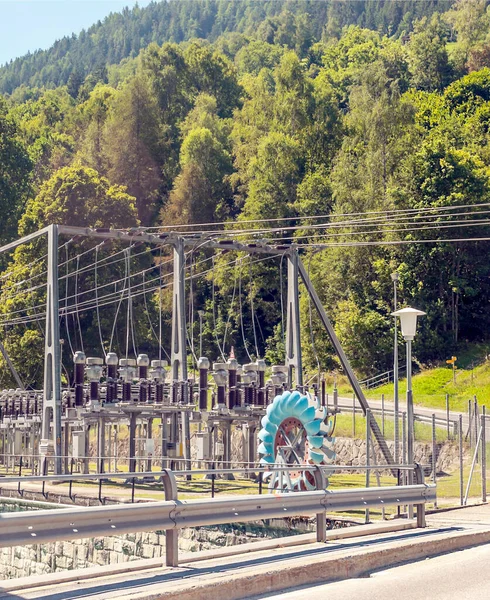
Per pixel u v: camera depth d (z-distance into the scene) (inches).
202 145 3878.0
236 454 1631.4
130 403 1189.1
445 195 2748.5
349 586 436.1
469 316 2827.3
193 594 381.4
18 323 2571.4
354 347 2704.2
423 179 2795.3
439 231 2721.5
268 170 3380.9
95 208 2861.7
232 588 400.5
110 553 883.4
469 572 475.2
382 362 2691.9
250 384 1310.3
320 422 887.1
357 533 590.2
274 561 457.1
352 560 475.5
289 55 3722.9
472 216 2733.8
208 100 4530.0
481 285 2864.2
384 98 3078.2
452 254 2755.9
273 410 914.1
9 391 1643.7
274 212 3309.5
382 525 616.4
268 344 3171.8
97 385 1214.9
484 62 4953.3
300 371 1334.9
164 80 4793.3
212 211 3745.1
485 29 5565.9
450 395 2204.7
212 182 3823.8
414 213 2758.4
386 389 2422.5
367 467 601.9
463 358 2652.6
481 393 2146.9
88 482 1226.6
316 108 3676.2
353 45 6112.2
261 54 6624.0
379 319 2677.2
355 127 3444.9
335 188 3053.6
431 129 3474.4
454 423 1459.2
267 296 3383.4
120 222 2923.2
